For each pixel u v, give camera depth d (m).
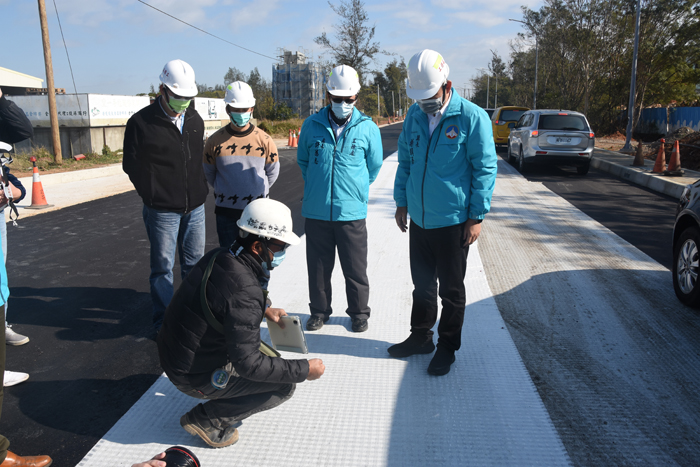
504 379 3.07
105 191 10.83
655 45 25.62
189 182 3.66
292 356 3.37
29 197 9.98
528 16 33.94
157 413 2.80
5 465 2.24
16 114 3.15
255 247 2.18
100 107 22.95
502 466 2.35
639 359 3.33
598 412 2.75
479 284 4.70
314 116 3.58
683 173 10.92
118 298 4.54
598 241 6.28
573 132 12.20
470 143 2.86
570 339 3.61
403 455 2.42
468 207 2.97
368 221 7.16
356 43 49.19
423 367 3.24
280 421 2.69
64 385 3.11
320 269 3.71
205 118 30.48
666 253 5.79
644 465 2.36
